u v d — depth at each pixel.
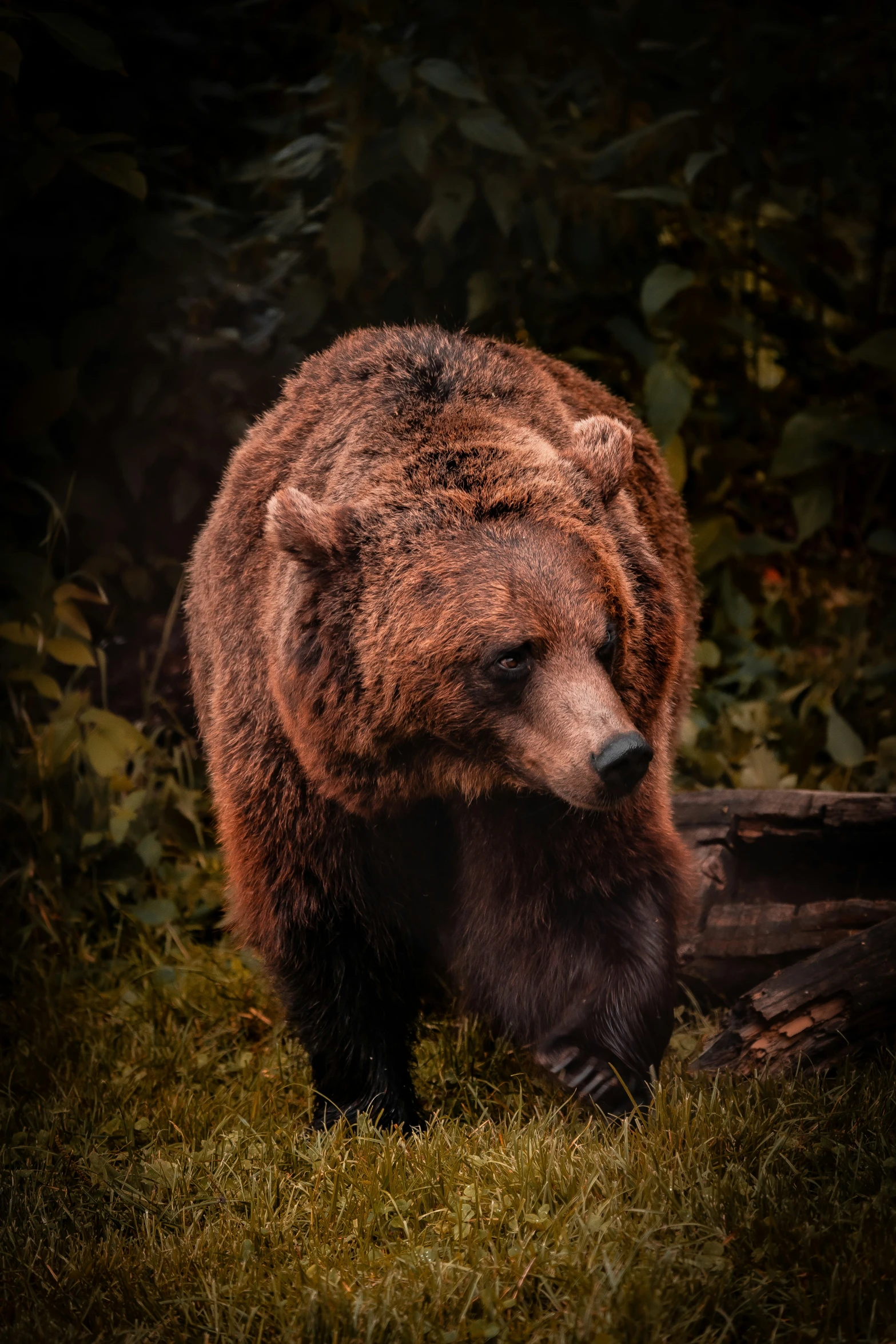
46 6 11.93
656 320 13.15
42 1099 8.27
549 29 13.35
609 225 13.28
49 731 11.12
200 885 11.15
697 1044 8.66
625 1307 5.58
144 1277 6.29
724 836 9.57
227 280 13.12
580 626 6.63
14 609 11.34
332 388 8.36
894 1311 5.47
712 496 13.66
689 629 10.20
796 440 12.85
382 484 7.24
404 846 7.62
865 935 7.97
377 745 7.00
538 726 6.61
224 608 8.29
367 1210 6.78
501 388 8.07
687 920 8.00
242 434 12.88
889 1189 6.27
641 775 6.44
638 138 12.41
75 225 12.39
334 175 12.75
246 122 13.45
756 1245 6.03
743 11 13.41
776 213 15.70
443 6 12.65
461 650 6.64
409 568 6.83
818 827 9.33
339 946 7.78
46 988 9.86
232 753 7.95
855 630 13.38
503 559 6.69
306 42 14.05
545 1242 6.15
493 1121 7.90
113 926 10.97
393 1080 7.95
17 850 10.91
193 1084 8.66
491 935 7.84
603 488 7.50
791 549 13.28
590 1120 7.31
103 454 13.21
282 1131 7.76
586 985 7.64
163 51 13.15
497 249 13.08
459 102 12.46
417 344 8.16
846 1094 7.28
